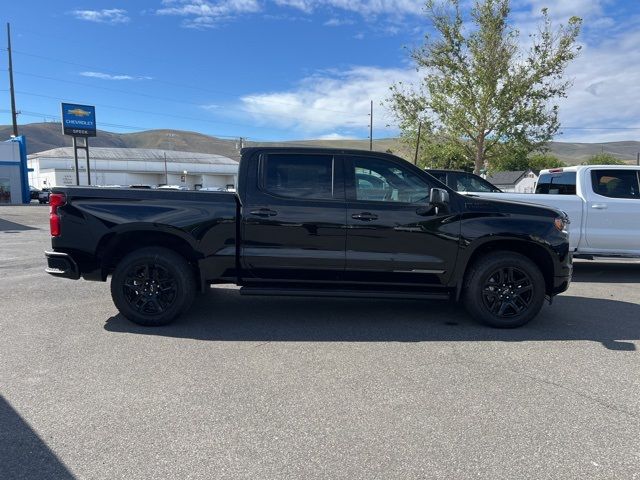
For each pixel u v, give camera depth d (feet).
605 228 29.19
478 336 17.93
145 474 9.41
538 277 18.52
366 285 18.74
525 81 68.28
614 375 14.32
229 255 18.33
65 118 155.33
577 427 11.32
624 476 9.48
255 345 16.69
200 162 360.69
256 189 18.44
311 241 18.29
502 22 67.92
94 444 10.43
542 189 34.19
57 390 12.98
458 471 9.60
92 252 18.24
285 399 12.58
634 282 28.99
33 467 9.61
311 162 18.69
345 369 14.61
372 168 18.71
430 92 74.23
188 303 18.58
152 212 18.12
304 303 22.63
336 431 11.04
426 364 15.08
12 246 43.52
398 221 18.26
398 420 11.55
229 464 9.75
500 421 11.56
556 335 18.12
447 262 18.44
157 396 12.67
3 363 14.82
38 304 21.86
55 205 18.31
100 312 20.58
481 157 72.43
